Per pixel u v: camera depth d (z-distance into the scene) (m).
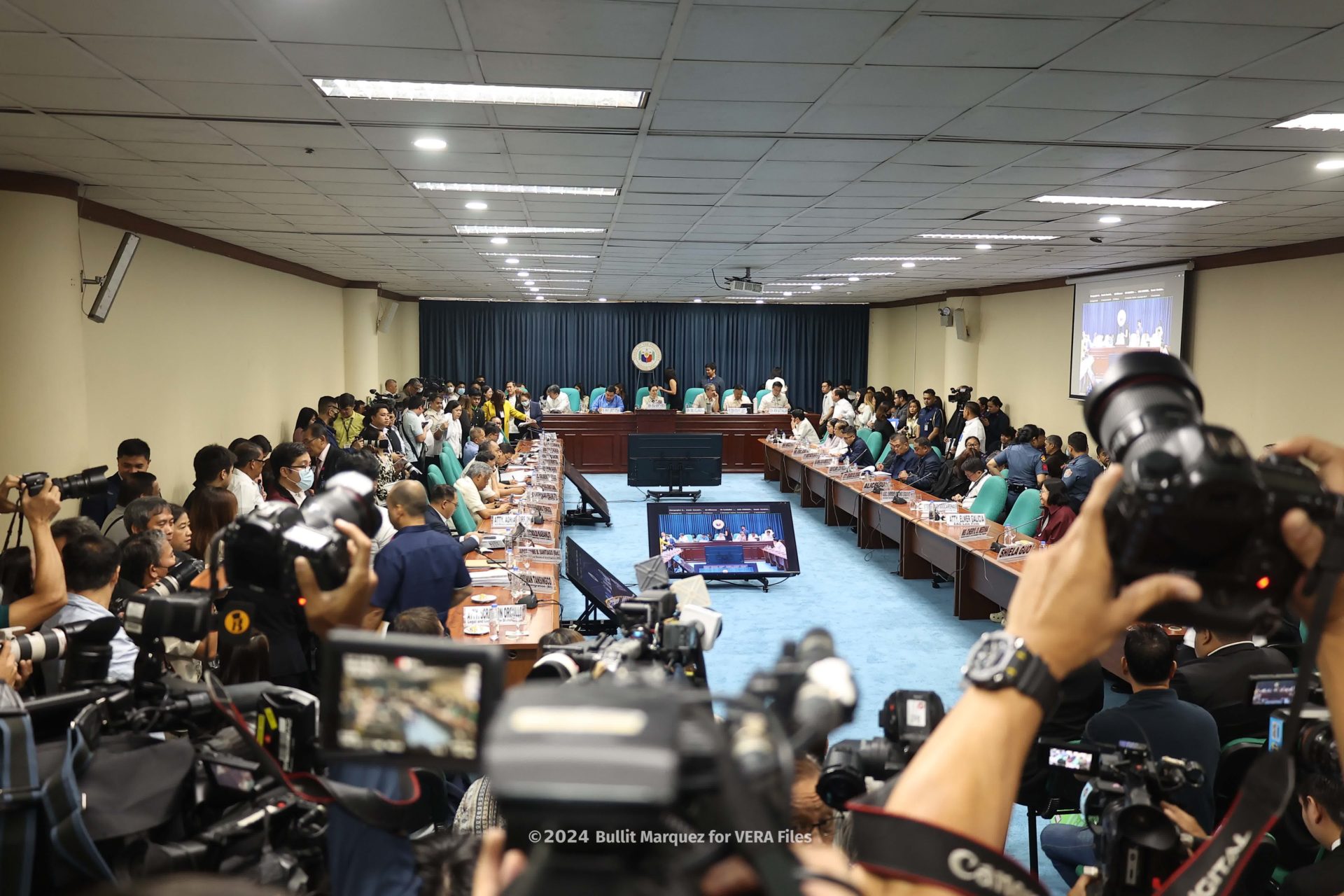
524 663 4.04
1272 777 0.66
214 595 1.25
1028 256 8.83
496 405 14.60
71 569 2.77
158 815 1.29
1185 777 1.52
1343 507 0.60
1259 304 8.10
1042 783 2.23
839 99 3.40
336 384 12.20
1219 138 3.95
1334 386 7.28
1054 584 0.58
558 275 11.34
